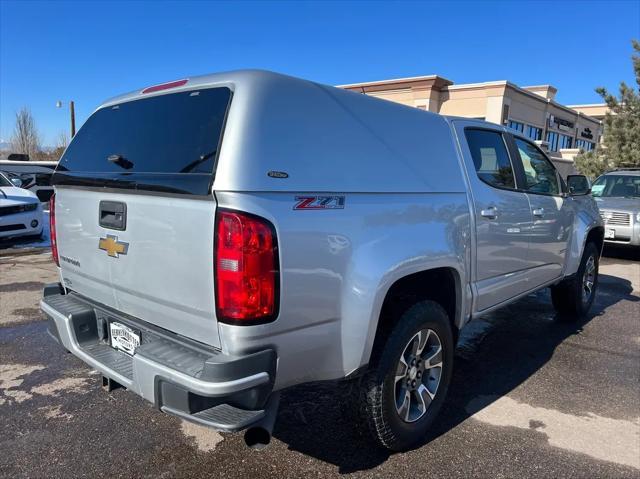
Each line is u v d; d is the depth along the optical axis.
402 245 2.79
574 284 5.54
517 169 4.17
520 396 3.89
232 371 2.14
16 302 6.18
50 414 3.45
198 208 2.23
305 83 2.52
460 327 3.46
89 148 3.09
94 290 3.01
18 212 10.10
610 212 10.12
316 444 3.12
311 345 2.43
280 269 2.23
